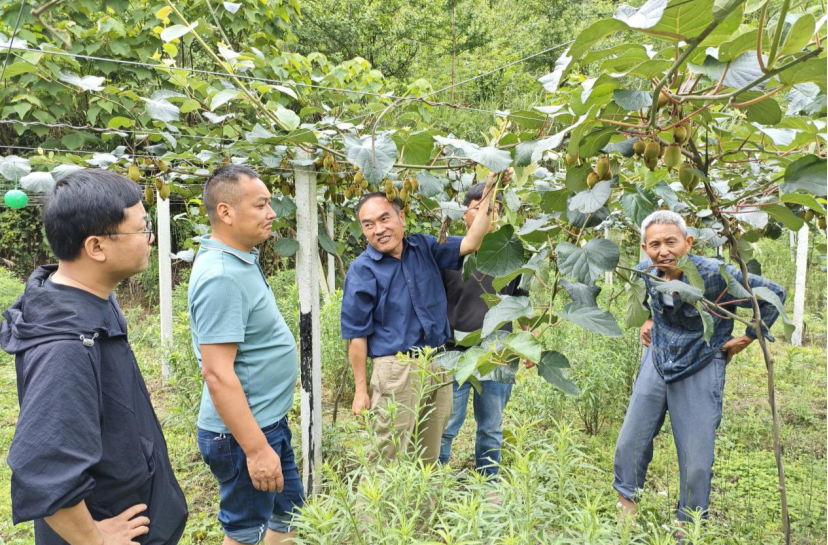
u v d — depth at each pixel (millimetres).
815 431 4004
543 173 3246
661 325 2713
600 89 1376
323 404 4723
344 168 2994
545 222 1799
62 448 1230
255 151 2816
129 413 1457
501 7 17047
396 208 2695
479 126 5867
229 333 2002
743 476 3295
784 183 1477
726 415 4266
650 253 2588
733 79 1213
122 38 4574
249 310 2115
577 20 14977
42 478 1208
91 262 1400
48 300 1343
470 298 3164
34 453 1211
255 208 2111
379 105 2994
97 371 1356
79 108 4938
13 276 8281
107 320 1433
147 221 1497
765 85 1328
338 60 10656
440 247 2852
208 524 2939
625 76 1333
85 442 1271
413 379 2213
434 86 11617
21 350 1304
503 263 1741
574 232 1795
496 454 3104
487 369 1627
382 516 1575
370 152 2086
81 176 1397
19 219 8641
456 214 3164
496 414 3092
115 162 2652
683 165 1658
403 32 11852
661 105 1383
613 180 1624
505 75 9750
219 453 2168
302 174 2877
